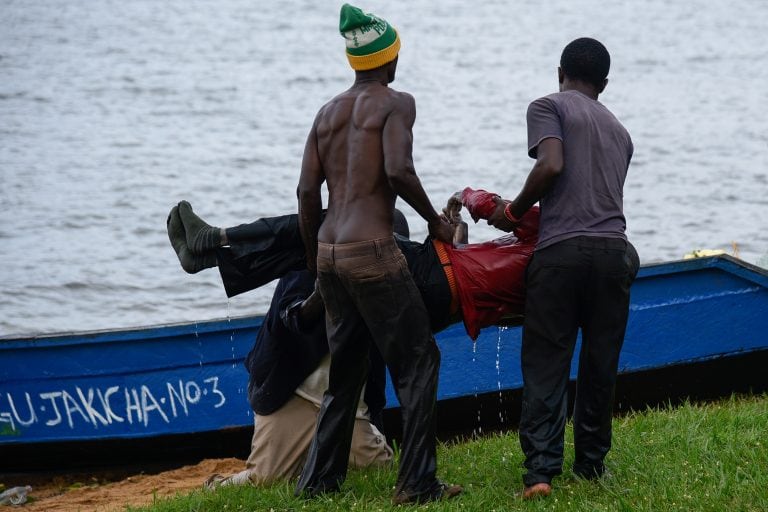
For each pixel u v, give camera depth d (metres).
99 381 22.39
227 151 77.94
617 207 14.73
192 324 22.09
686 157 73.75
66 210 59.28
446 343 22.41
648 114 94.00
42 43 145.62
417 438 14.80
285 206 62.09
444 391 22.50
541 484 14.46
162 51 143.25
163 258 50.22
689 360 22.56
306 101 105.31
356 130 14.78
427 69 132.25
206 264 16.41
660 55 141.62
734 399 22.61
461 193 16.11
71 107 97.19
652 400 22.98
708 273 22.36
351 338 15.14
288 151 78.38
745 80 117.19
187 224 16.34
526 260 15.07
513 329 22.52
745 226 54.84
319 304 16.05
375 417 18.20
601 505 14.20
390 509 14.56
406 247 15.45
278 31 172.50
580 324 14.94
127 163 72.94
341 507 15.05
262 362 17.19
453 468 16.89
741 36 163.88
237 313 43.31
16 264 49.16
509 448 17.86
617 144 14.92
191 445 22.86
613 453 16.47
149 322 42.91
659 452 16.42
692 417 18.23
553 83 119.56
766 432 16.94
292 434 17.11
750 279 22.38
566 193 14.56
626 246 14.72
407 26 186.12
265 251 16.33
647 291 22.38
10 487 22.11
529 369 14.72
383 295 14.56
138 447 22.78
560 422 14.59
